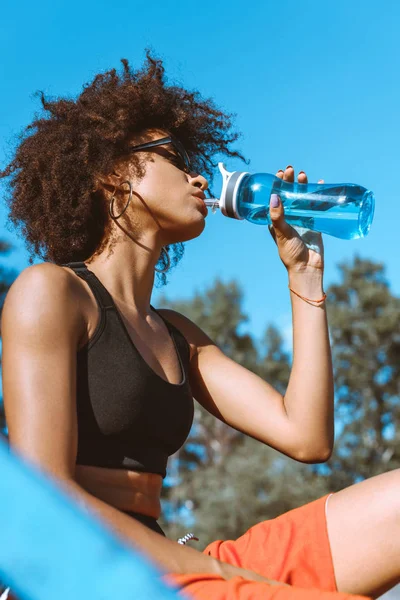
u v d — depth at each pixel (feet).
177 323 6.56
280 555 5.14
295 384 5.88
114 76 7.22
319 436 5.78
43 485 2.12
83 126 6.46
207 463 105.91
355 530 5.03
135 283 5.83
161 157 6.24
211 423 106.93
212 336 111.45
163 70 7.85
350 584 4.98
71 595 2.05
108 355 4.95
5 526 2.02
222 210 6.51
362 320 107.96
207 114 8.16
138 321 5.62
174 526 87.71
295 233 6.27
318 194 6.81
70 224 6.30
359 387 105.81
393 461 102.53
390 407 105.29
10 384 4.50
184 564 4.13
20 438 4.34
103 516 4.12
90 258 5.87
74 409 4.55
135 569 2.17
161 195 5.97
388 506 4.99
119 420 4.86
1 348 4.66
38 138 6.73
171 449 5.25
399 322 106.42
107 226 6.00
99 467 4.83
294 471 86.48
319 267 6.21
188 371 5.93
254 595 3.62
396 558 4.92
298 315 6.08
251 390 6.17
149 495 5.02
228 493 84.17
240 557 5.32
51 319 4.64
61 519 2.09
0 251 54.70
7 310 4.71
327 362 5.91
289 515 5.40
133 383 4.93
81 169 6.28
